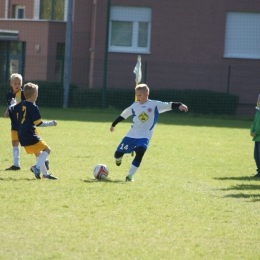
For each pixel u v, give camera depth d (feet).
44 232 53.78
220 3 262.47
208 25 263.49
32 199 66.64
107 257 47.39
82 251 48.73
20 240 51.13
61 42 276.21
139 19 265.13
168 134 161.17
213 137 158.92
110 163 101.14
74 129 160.45
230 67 255.29
